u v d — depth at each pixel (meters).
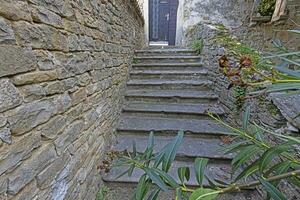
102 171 2.02
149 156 0.88
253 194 1.85
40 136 0.98
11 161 0.78
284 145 0.72
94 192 1.81
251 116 2.02
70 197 1.32
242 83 0.67
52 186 1.09
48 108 1.05
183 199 0.72
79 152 1.47
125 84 3.45
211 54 3.58
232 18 5.60
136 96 3.36
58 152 1.16
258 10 3.90
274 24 3.49
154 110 3.05
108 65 2.31
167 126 2.76
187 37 5.72
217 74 3.25
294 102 1.40
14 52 0.81
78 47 1.44
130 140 2.60
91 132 1.74
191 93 3.40
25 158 0.87
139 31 5.21
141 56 4.47
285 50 1.15
